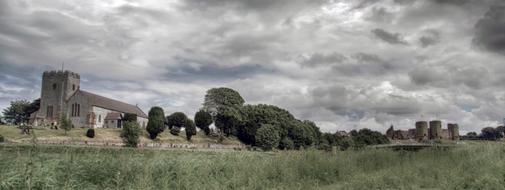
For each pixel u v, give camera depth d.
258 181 11.93
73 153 11.90
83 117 119.62
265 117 102.00
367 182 11.92
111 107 127.06
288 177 12.84
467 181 11.55
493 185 10.57
